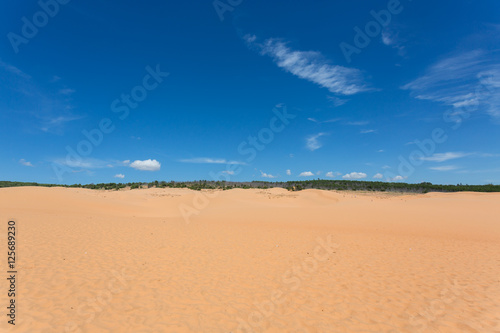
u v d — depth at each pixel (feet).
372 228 55.01
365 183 337.52
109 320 15.81
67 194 96.89
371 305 19.17
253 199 150.41
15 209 69.92
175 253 32.04
